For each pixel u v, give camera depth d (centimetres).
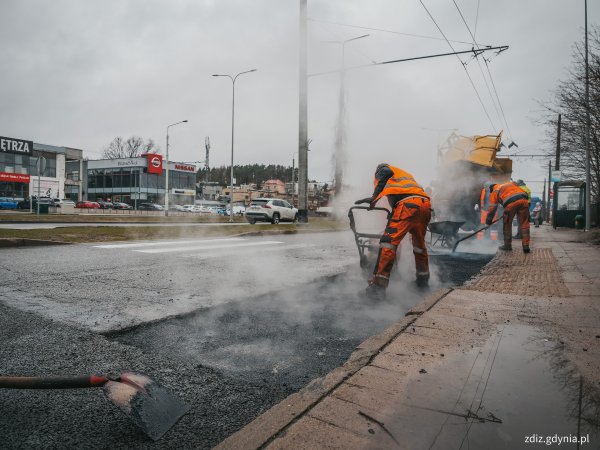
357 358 229
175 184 7131
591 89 1160
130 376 179
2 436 167
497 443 145
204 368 241
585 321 295
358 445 143
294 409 169
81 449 160
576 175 2091
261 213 2195
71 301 386
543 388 188
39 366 233
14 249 753
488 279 491
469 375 201
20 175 4969
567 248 880
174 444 165
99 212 4341
